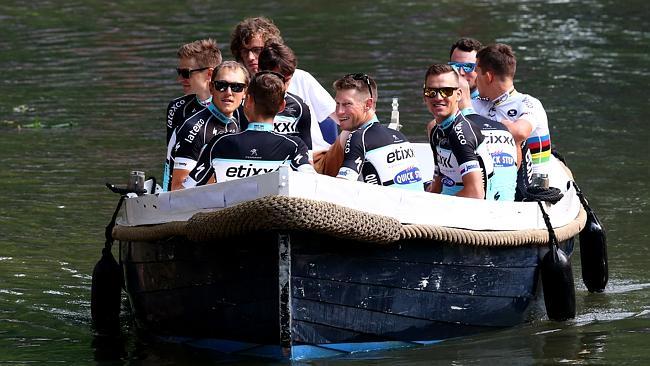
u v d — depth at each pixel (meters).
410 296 24.12
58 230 34.78
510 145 26.92
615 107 51.91
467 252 24.66
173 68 61.47
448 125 25.83
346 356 23.97
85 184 39.75
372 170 24.75
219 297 23.70
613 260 32.19
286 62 27.94
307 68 60.53
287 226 21.78
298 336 23.03
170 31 74.06
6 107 52.38
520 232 25.58
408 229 23.23
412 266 23.88
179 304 24.70
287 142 23.97
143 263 25.41
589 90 55.69
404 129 46.22
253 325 23.38
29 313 27.89
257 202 21.88
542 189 26.58
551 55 65.12
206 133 26.23
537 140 29.23
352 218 22.31
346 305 23.34
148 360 24.27
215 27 75.75
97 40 70.81
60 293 29.53
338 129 32.22
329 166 25.84
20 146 45.19
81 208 36.97
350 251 22.98
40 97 54.59
